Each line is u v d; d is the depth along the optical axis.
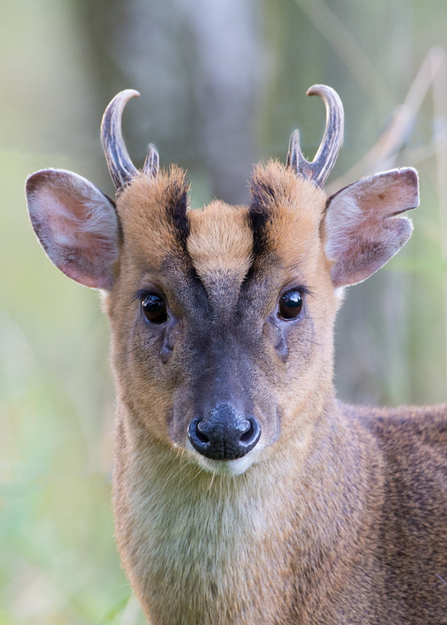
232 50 13.65
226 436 7.35
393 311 14.20
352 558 8.85
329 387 8.87
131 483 8.74
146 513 8.62
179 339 8.00
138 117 13.85
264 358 7.92
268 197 8.27
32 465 13.82
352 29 13.62
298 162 8.87
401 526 9.11
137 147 13.88
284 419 8.13
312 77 13.78
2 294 20.09
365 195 9.06
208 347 7.83
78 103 14.85
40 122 16.64
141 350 8.34
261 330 8.00
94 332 16.14
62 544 13.73
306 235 8.41
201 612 8.52
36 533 13.39
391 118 13.48
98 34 13.94
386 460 9.54
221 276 7.94
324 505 8.70
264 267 8.05
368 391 13.83
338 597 8.74
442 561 9.05
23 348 16.94
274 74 13.77
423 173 15.13
